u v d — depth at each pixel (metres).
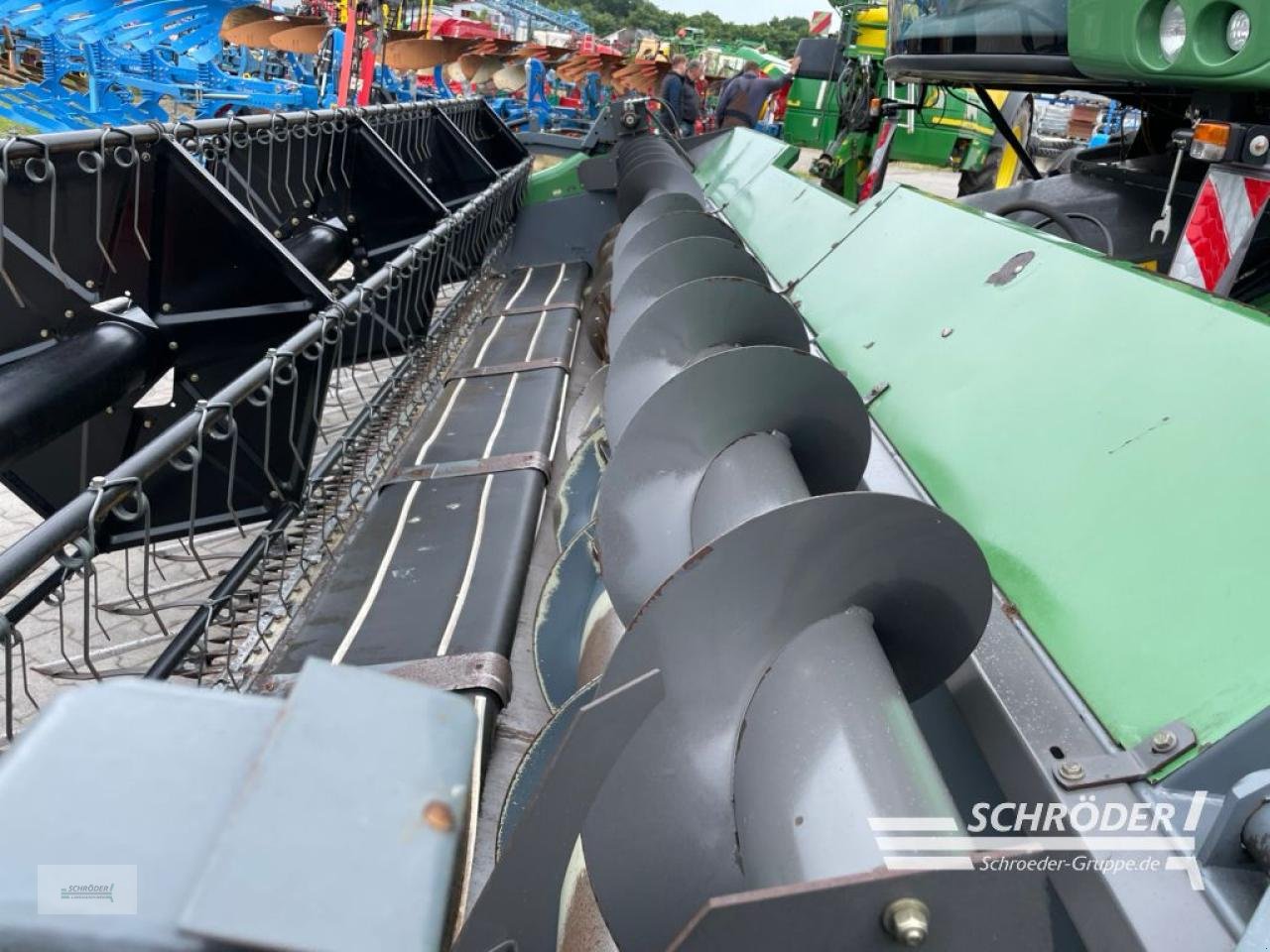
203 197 2.99
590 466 3.02
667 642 1.18
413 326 5.00
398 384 4.07
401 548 2.78
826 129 11.36
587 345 4.84
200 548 3.56
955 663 1.40
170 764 0.51
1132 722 1.25
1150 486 1.49
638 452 1.73
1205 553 1.33
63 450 3.05
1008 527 1.69
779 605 1.23
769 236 4.33
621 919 1.16
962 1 3.29
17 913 0.43
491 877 1.02
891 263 2.96
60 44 10.20
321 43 11.59
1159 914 1.05
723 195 5.59
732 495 1.60
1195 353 1.61
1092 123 15.75
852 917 0.77
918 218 3.03
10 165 2.49
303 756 0.54
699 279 2.44
